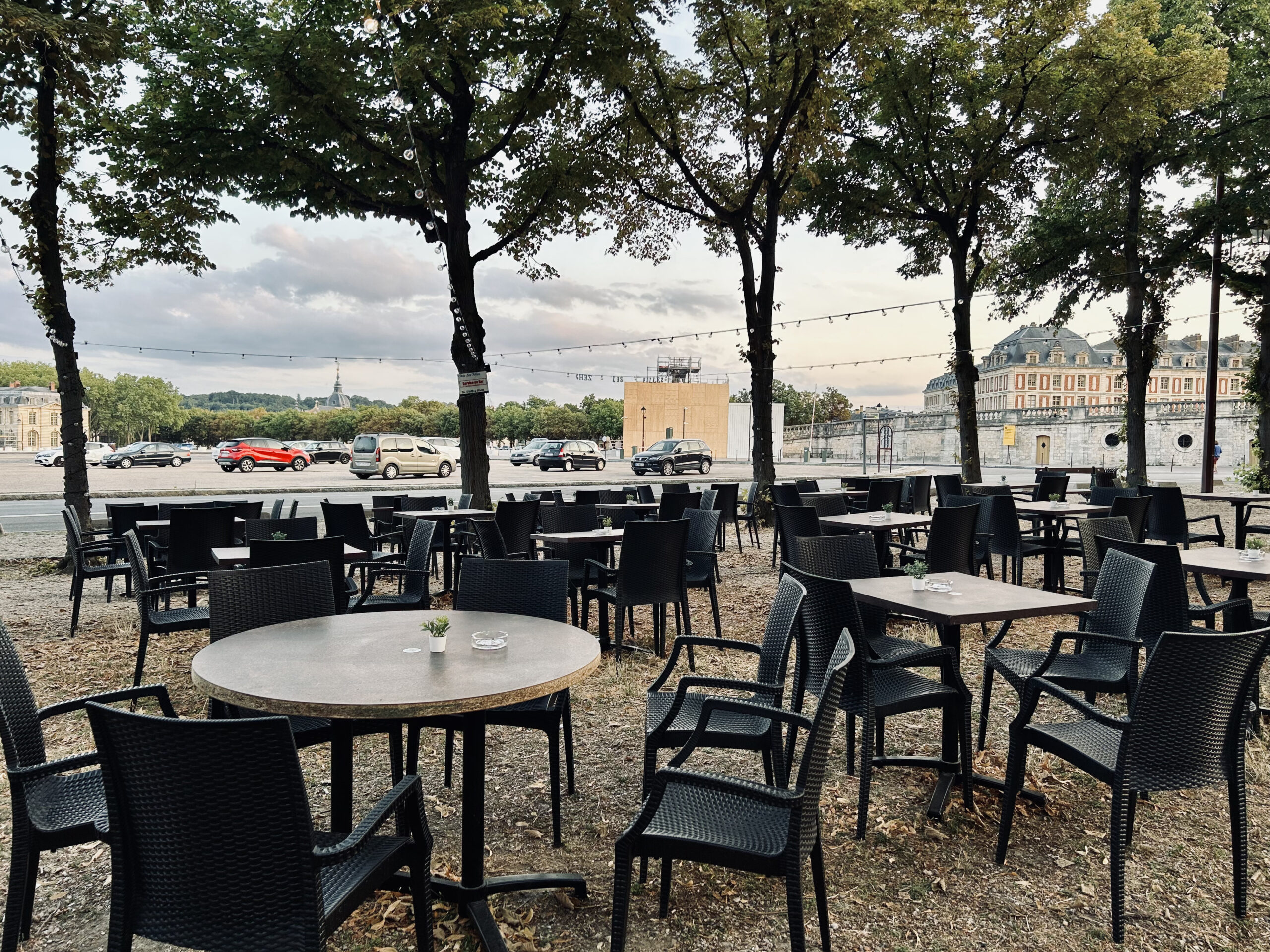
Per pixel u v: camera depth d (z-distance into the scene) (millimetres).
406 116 10734
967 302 15898
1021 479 26844
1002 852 3029
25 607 7812
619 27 10953
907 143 15414
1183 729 2656
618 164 13094
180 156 10953
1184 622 4117
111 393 114062
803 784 2127
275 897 1714
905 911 2711
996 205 15945
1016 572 7801
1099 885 2885
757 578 9203
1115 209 17219
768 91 12352
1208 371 17094
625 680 5387
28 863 2395
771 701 3150
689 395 63781
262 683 2316
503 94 12148
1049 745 2963
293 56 10594
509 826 3342
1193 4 16125
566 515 7332
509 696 2240
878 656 3773
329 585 3674
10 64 8836
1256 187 16312
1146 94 13516
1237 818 2725
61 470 37469
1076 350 93000
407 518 8742
